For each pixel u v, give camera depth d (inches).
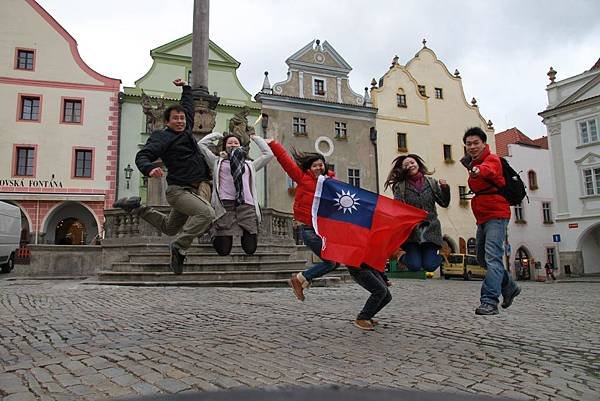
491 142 1539.1
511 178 203.3
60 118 1103.6
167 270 438.9
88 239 1124.5
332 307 287.6
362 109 1360.7
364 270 205.0
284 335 192.5
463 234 1430.9
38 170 1074.7
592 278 1119.0
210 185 236.5
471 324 232.5
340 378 131.0
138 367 140.7
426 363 150.5
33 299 318.0
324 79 1339.8
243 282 415.2
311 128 1294.3
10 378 130.5
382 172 1364.4
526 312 293.3
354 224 203.0
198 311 262.5
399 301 352.8
